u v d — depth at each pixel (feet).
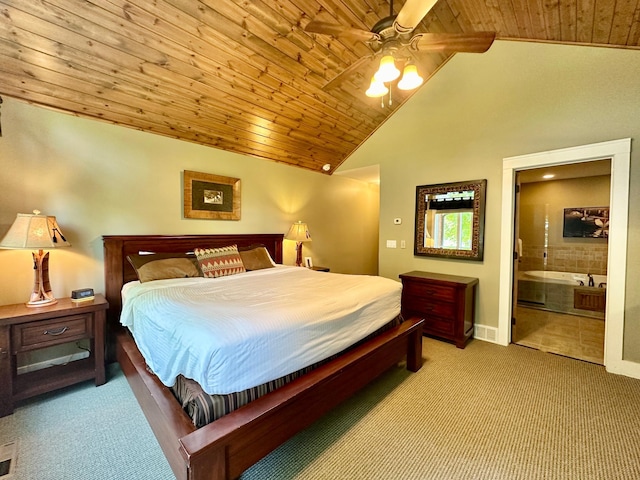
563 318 14.11
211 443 3.76
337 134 13.67
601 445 5.52
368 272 20.25
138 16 6.68
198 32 7.42
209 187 11.64
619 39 7.95
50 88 7.64
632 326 8.21
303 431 5.94
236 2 6.99
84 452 5.33
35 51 6.70
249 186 13.14
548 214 16.75
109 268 9.02
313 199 16.15
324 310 6.09
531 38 9.53
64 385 7.17
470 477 4.80
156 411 4.95
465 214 11.44
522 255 17.65
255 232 13.44
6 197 7.54
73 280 8.62
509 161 10.34
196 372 4.42
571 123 9.11
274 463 5.11
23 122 7.73
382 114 13.29
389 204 13.94
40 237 6.97
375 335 7.72
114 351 9.08
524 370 8.61
